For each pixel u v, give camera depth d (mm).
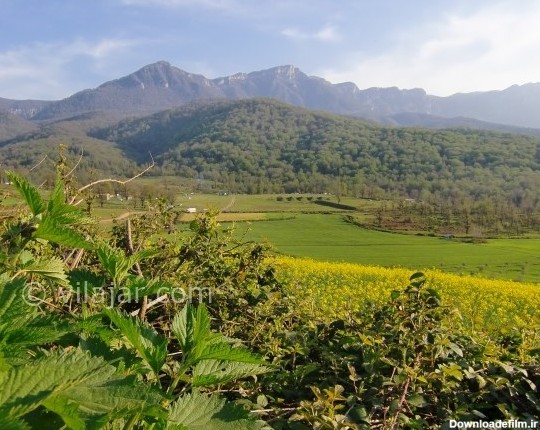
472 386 3146
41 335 800
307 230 52062
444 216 72125
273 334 3322
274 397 2758
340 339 3367
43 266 1247
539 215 73438
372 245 43250
